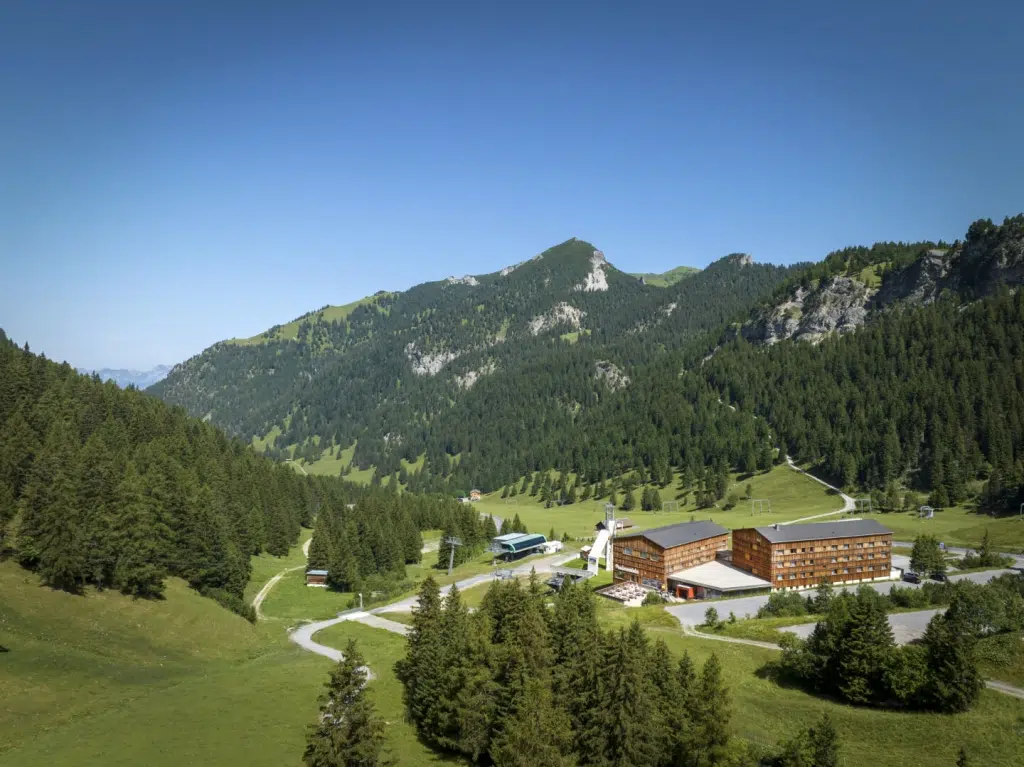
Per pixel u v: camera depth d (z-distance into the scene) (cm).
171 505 12588
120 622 9362
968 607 8406
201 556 12450
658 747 5591
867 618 7494
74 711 6762
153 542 10625
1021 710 6819
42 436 15462
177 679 8181
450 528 19600
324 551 16088
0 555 9738
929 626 7412
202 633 10075
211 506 14275
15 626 8144
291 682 7988
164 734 6384
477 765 6212
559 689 6194
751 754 5656
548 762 5225
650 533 14488
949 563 14262
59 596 9262
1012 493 19175
